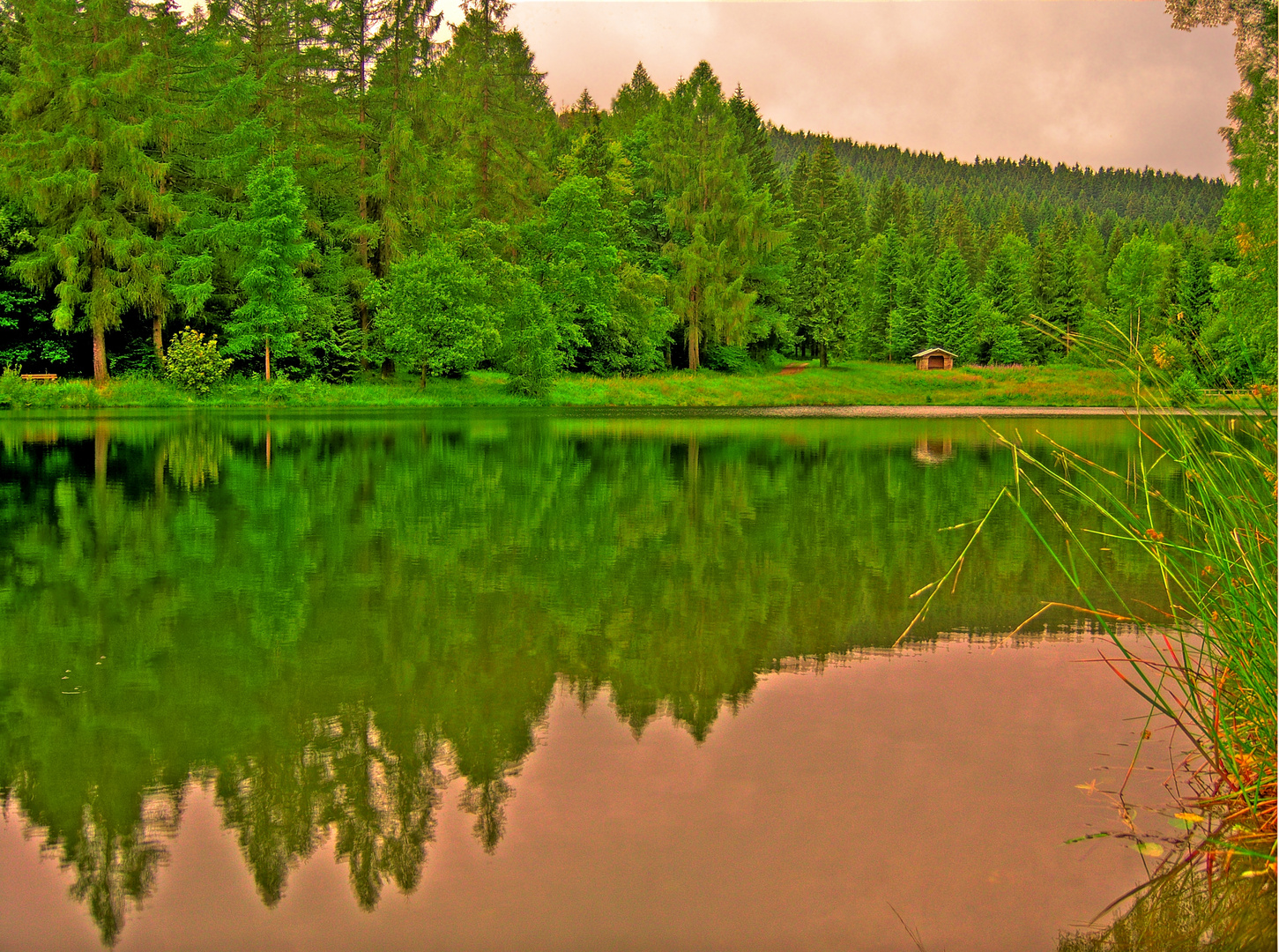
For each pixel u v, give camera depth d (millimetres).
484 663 3963
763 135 70812
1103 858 2363
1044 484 11258
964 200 172750
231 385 32375
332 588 5363
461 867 2301
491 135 45094
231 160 32906
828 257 76500
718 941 1994
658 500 9406
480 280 35812
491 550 6590
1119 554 6598
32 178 28375
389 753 2996
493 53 53375
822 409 38656
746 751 3020
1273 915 2100
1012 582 5668
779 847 2402
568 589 5371
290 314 32844
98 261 30000
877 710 3416
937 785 2781
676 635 4422
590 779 2805
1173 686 3707
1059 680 3795
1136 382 3150
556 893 2186
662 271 51250
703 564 6129
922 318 80312
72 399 28453
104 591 5266
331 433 19766
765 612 4879
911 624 4637
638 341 46906
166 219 31641
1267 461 2975
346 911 2105
